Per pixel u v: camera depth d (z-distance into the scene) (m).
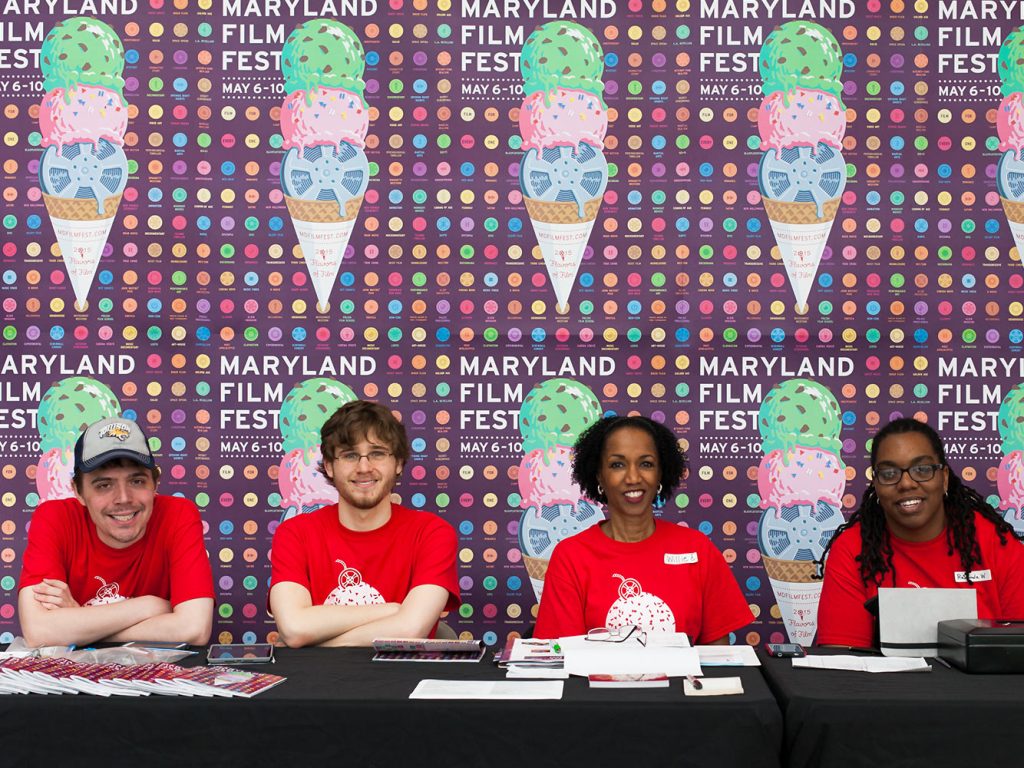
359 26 3.22
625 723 1.64
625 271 3.22
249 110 3.22
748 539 3.20
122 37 3.23
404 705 1.66
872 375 3.20
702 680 1.80
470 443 3.21
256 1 3.23
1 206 3.21
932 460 2.35
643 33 3.20
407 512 2.66
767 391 3.20
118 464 2.47
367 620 2.39
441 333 3.22
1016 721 1.61
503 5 3.21
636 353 3.21
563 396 3.21
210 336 3.21
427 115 3.22
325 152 3.21
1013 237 3.19
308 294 3.22
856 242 3.21
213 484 3.21
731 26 3.22
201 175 3.21
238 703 1.67
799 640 3.18
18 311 3.22
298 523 2.61
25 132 3.22
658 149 3.22
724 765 1.62
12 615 3.17
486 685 1.78
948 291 3.20
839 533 2.58
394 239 3.21
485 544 3.21
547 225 3.22
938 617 2.09
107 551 2.59
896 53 3.21
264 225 3.21
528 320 3.22
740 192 3.21
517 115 3.21
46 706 1.67
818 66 3.21
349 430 2.52
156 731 1.67
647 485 2.50
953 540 2.43
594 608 2.48
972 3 3.20
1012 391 3.18
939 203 3.21
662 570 2.50
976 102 3.20
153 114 3.22
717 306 3.21
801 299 3.20
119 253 3.22
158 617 2.40
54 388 3.21
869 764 1.62
